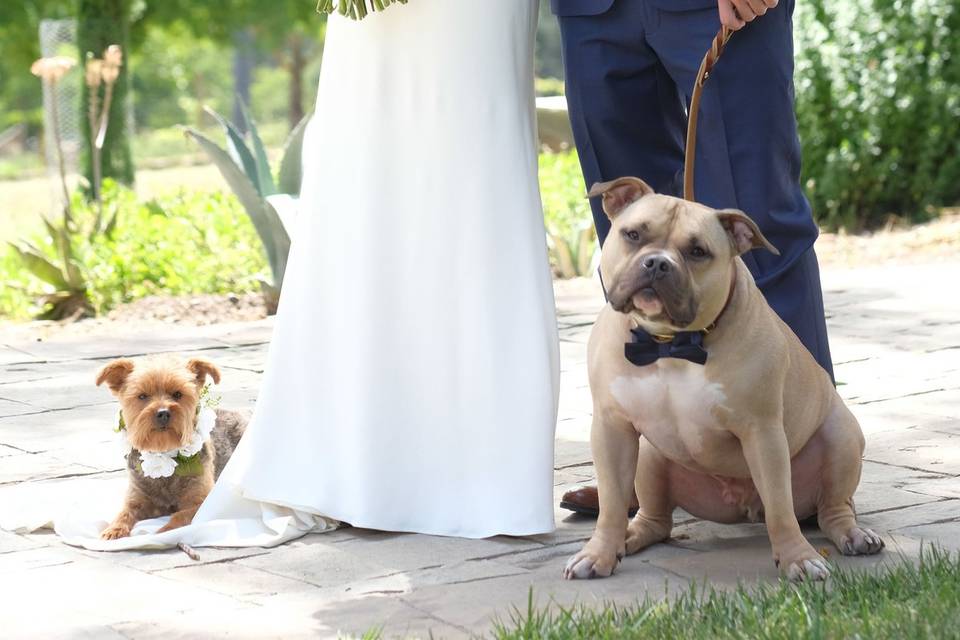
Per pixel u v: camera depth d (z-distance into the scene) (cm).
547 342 413
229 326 874
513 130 412
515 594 349
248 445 421
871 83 1252
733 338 348
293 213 902
